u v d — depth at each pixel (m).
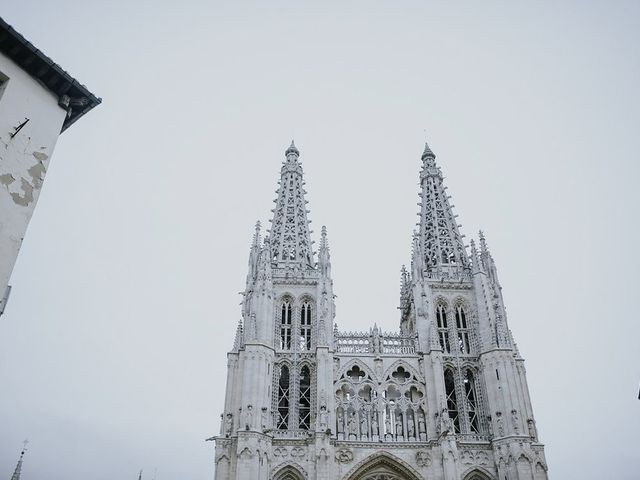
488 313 82.56
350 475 71.31
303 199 100.69
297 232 95.12
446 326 85.69
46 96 32.53
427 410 76.50
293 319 84.69
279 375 79.88
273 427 75.25
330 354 79.19
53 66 32.12
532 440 74.06
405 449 73.50
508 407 74.19
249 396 73.56
